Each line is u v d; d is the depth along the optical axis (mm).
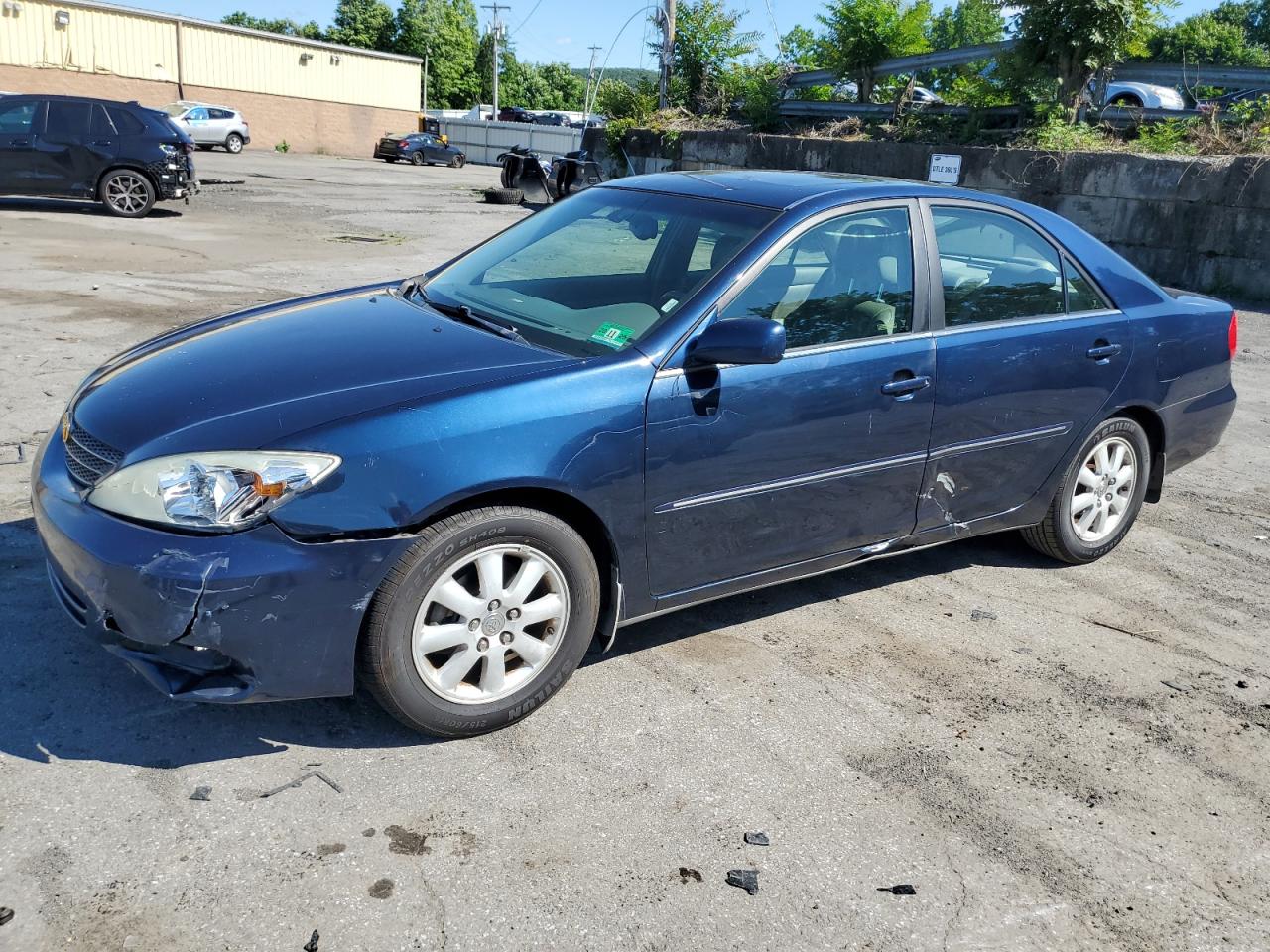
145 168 15672
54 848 2586
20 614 3674
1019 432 4344
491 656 3156
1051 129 15672
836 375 3695
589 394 3193
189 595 2697
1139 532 5496
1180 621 4469
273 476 2777
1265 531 5609
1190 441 5160
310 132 46562
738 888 2672
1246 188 13219
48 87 38281
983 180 15953
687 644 3938
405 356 3328
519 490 3119
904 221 4047
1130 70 17453
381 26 86000
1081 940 2609
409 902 2518
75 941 2314
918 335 3973
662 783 3070
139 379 3357
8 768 2871
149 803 2785
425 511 2889
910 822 2996
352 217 17953
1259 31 56438
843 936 2543
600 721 3369
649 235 3961
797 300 3691
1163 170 13945
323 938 2385
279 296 10102
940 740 3428
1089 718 3641
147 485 2820
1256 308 12844
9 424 5699
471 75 90625
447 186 28297
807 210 3816
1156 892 2799
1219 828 3090
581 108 107438
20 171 15102
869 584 4629
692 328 3436
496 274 4121
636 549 3391
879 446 3881
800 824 2943
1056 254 4555
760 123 20859
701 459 3424
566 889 2609
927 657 3984
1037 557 5082
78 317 8500
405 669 2990
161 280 10531
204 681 2859
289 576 2771
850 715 3533
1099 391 4578
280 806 2820
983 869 2830
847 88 21250
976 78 18703
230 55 43000
